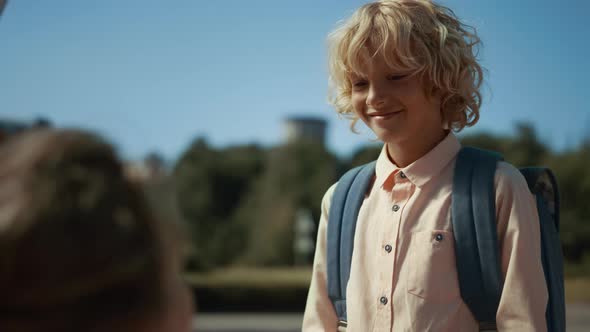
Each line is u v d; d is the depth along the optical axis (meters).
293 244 43.72
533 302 1.48
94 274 0.55
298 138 49.47
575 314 17.53
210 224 50.81
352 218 1.74
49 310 0.54
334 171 46.78
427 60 1.62
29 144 0.60
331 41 1.73
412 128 1.66
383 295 1.61
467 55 1.69
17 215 0.54
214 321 17.09
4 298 0.54
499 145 37.28
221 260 46.69
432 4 1.69
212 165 54.50
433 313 1.54
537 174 1.65
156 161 0.66
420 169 1.66
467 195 1.58
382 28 1.60
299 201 45.09
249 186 52.41
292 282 21.73
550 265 1.58
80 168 0.59
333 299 1.75
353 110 1.80
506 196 1.55
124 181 0.62
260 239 44.66
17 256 0.53
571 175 34.62
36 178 0.57
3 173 0.58
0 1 1.31
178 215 0.69
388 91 1.62
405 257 1.61
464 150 1.69
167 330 0.63
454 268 1.56
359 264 1.67
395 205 1.67
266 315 20.00
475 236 1.54
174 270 0.66
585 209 34.31
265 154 56.03
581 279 29.55
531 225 1.54
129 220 0.60
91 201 0.57
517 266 1.49
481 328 1.54
